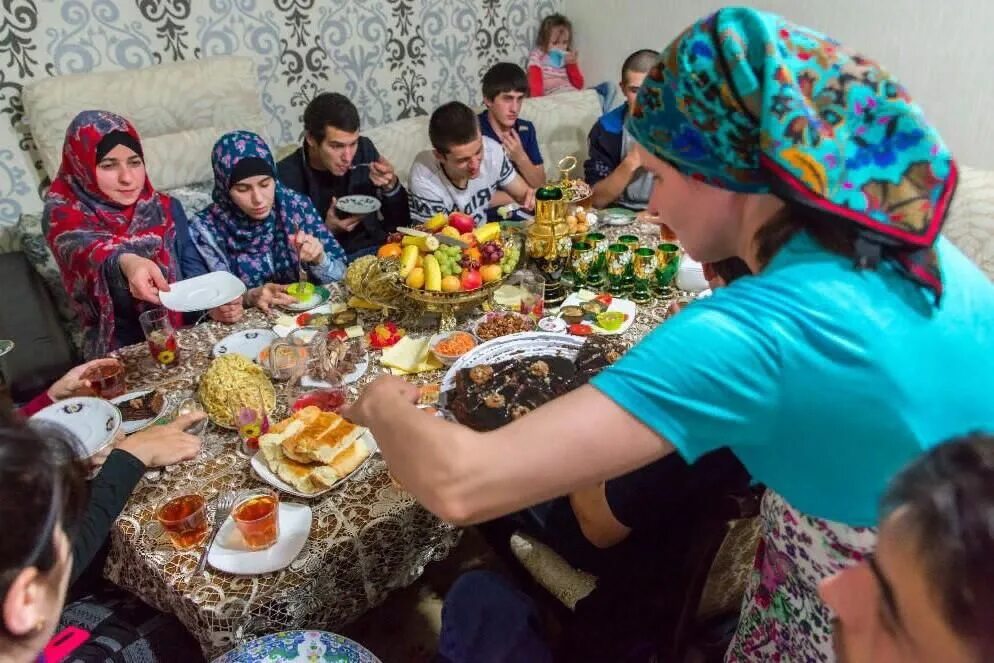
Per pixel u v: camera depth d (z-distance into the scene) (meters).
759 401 0.61
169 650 1.11
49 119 2.32
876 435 0.61
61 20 2.45
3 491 0.59
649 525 1.05
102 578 1.25
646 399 0.61
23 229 2.37
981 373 0.63
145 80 2.50
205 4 2.72
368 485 1.14
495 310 1.71
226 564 1.00
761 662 0.90
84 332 2.06
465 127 2.41
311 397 1.33
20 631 0.61
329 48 3.10
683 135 0.67
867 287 0.61
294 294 1.73
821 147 0.59
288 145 2.90
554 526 1.21
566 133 3.56
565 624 1.28
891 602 0.39
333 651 0.97
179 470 1.18
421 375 1.45
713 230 0.73
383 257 1.66
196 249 2.10
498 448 0.63
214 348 1.54
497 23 3.63
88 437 1.23
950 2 2.57
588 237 1.89
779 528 0.79
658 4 3.47
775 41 0.60
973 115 2.66
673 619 1.09
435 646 1.60
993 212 2.03
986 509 0.35
